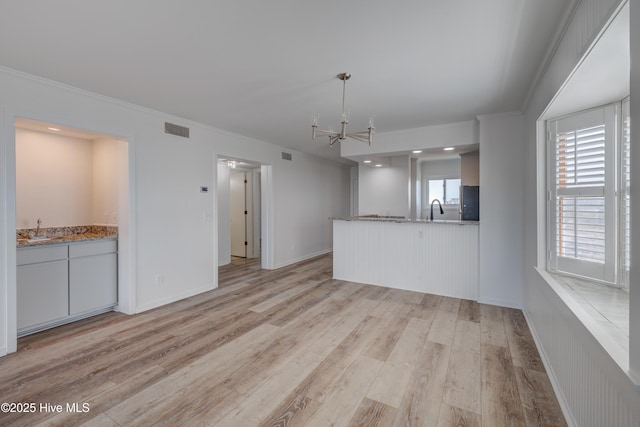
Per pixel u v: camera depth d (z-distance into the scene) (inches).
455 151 189.6
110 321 132.8
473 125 164.9
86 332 121.5
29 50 90.3
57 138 145.7
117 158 144.3
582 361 64.7
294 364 97.7
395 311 144.9
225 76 108.0
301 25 78.0
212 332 121.6
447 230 169.3
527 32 80.0
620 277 81.7
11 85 102.7
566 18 71.6
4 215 102.0
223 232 255.4
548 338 93.5
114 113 131.9
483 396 82.0
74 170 151.6
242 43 86.7
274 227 235.6
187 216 166.2
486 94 123.6
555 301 83.7
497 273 152.5
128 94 125.7
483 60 95.6
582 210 91.3
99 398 80.8
